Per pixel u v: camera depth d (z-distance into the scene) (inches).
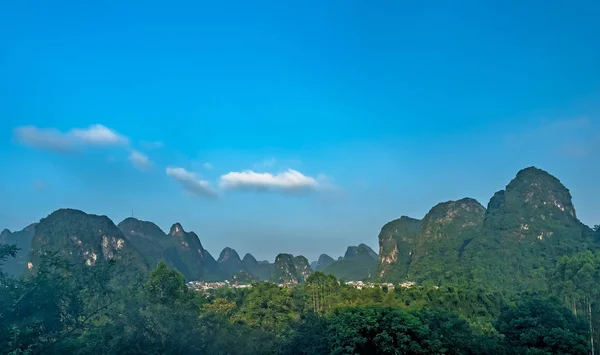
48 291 832.9
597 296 3065.9
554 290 3565.5
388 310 1572.3
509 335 2080.5
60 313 864.9
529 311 2078.0
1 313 773.3
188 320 1144.2
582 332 2017.7
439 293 3324.3
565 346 1835.6
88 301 951.0
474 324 2743.6
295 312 2979.8
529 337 1935.3
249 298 3061.0
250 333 1472.7
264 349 1342.3
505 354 1704.0
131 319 978.7
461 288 3582.7
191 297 2134.6
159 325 1048.8
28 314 815.7
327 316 2025.1
